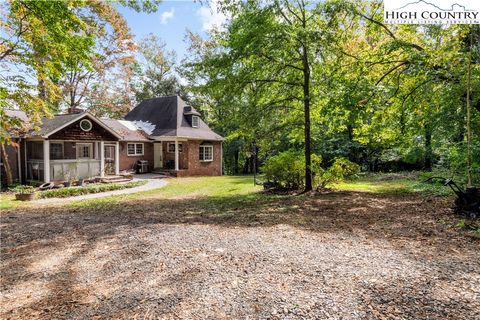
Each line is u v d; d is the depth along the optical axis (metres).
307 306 2.68
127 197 11.45
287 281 3.21
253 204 8.83
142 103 24.97
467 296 2.73
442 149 9.16
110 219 7.05
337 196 9.80
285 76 11.02
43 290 3.29
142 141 20.69
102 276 3.61
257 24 8.91
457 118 7.80
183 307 2.77
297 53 10.22
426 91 8.72
